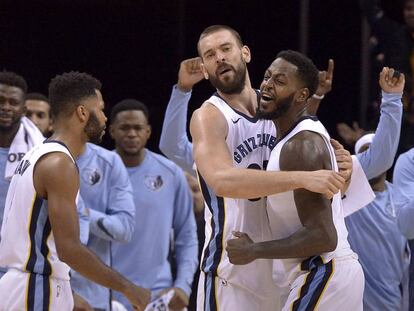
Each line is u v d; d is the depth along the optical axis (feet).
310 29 60.80
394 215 43.65
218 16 62.39
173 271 50.11
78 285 44.14
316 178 29.27
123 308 46.24
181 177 49.21
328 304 30.78
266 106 31.83
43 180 33.06
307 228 30.19
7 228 33.96
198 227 52.19
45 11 62.49
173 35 62.59
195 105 60.90
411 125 53.57
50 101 34.71
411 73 54.75
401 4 57.98
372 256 43.42
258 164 33.76
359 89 60.08
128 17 62.75
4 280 33.88
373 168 39.78
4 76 42.42
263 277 33.71
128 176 47.01
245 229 33.37
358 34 60.39
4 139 42.57
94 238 44.98
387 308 43.27
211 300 33.94
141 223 47.75
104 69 62.80
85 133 34.71
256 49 61.82
